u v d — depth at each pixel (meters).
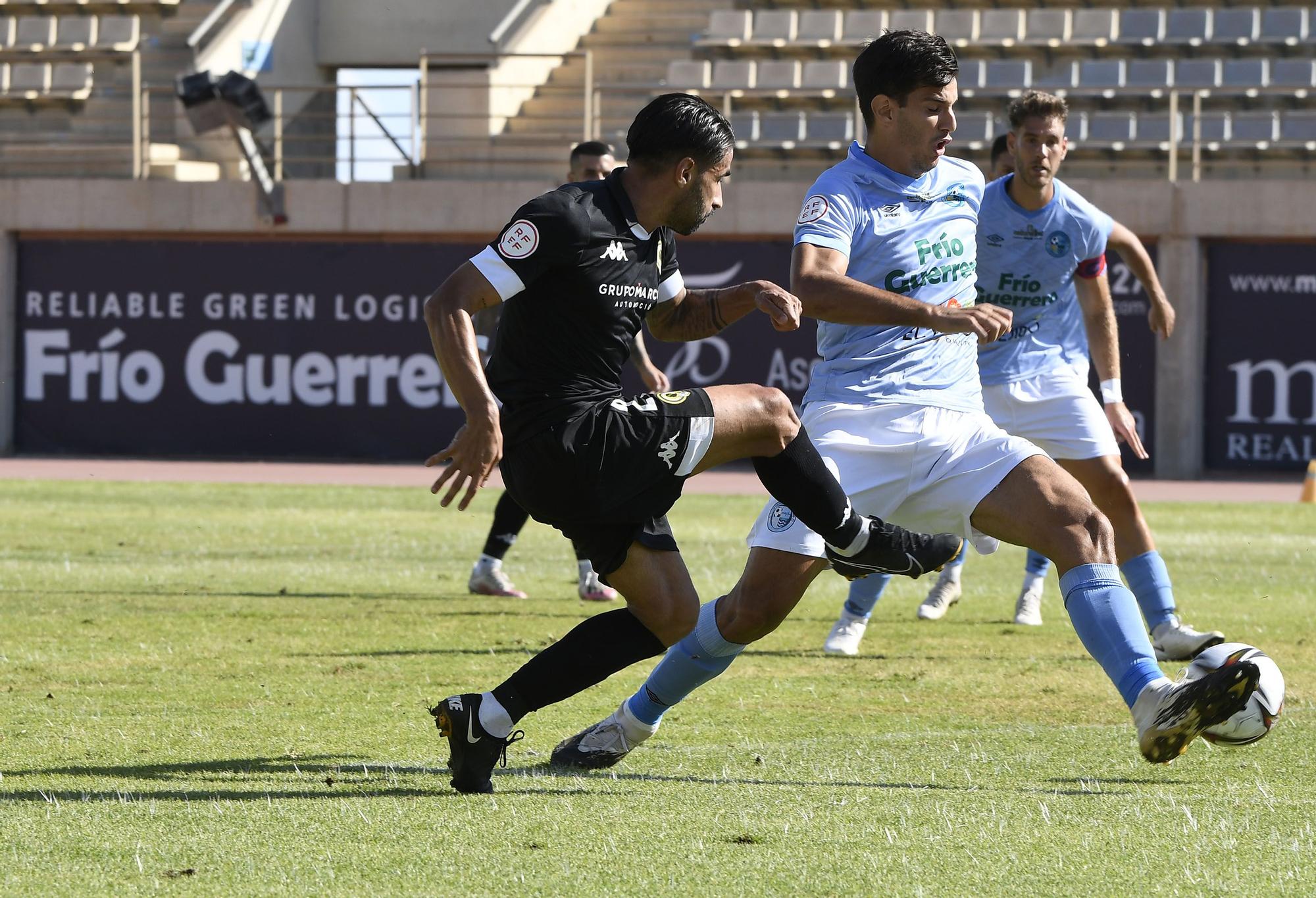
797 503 7.80
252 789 7.82
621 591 7.95
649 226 7.62
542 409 7.46
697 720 10.20
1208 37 45.50
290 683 11.43
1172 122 40.22
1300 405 39.66
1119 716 10.37
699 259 42.44
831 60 48.41
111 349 45.16
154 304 44.94
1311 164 42.09
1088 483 12.10
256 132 45.06
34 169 48.59
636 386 42.91
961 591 17.39
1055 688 11.49
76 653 12.76
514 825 7.07
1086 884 6.13
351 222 43.84
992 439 8.70
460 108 48.16
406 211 43.69
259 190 43.91
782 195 41.69
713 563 20.36
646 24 52.84
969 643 13.87
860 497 8.89
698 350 42.34
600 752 8.50
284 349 44.53
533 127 49.38
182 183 44.28
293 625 14.53
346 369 44.34
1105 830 7.02
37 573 18.52
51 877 6.17
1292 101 43.28
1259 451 40.00
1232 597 17.20
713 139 7.53
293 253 44.44
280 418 44.66
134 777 8.16
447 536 24.36
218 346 44.78
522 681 7.74
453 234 43.69
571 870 6.32
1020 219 12.41
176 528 24.98
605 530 7.72
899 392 9.08
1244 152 42.34
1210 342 40.25
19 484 35.03
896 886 6.10
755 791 7.86
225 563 20.00
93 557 20.44
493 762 7.75
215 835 6.86
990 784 8.11
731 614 8.35
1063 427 12.21
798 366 42.03
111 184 44.59
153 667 12.09
